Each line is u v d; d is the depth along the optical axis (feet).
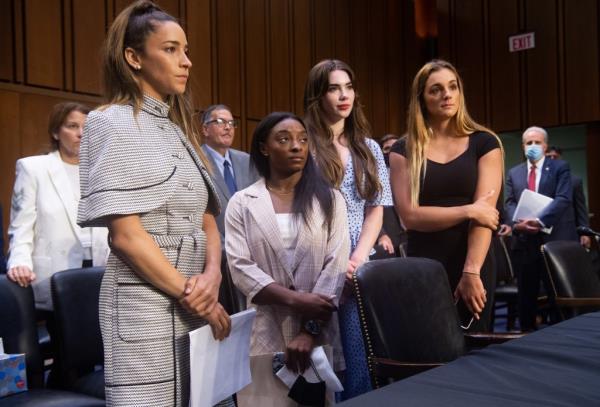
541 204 13.99
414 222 7.15
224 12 19.97
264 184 6.81
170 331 4.17
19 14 14.66
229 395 4.65
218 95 19.58
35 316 7.35
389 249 10.93
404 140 7.63
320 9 23.97
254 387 6.02
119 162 3.98
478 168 7.21
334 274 6.43
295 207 6.54
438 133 7.43
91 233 8.87
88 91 15.96
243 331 4.76
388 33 27.45
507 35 25.39
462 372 4.42
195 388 4.13
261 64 21.22
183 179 4.29
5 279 7.32
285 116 6.75
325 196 6.58
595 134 23.82
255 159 6.90
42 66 15.06
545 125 24.59
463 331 6.73
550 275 9.41
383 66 27.14
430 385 4.09
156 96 4.43
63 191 8.74
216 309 4.30
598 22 23.48
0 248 10.00
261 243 6.47
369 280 5.97
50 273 8.55
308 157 6.75
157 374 4.08
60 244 8.62
